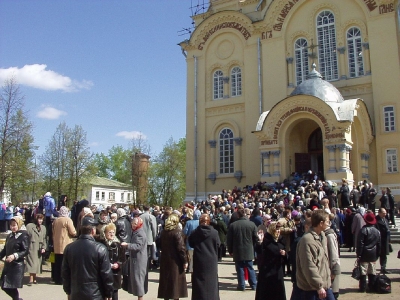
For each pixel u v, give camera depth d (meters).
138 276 10.70
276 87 36.59
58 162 51.78
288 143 32.59
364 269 11.74
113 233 9.78
